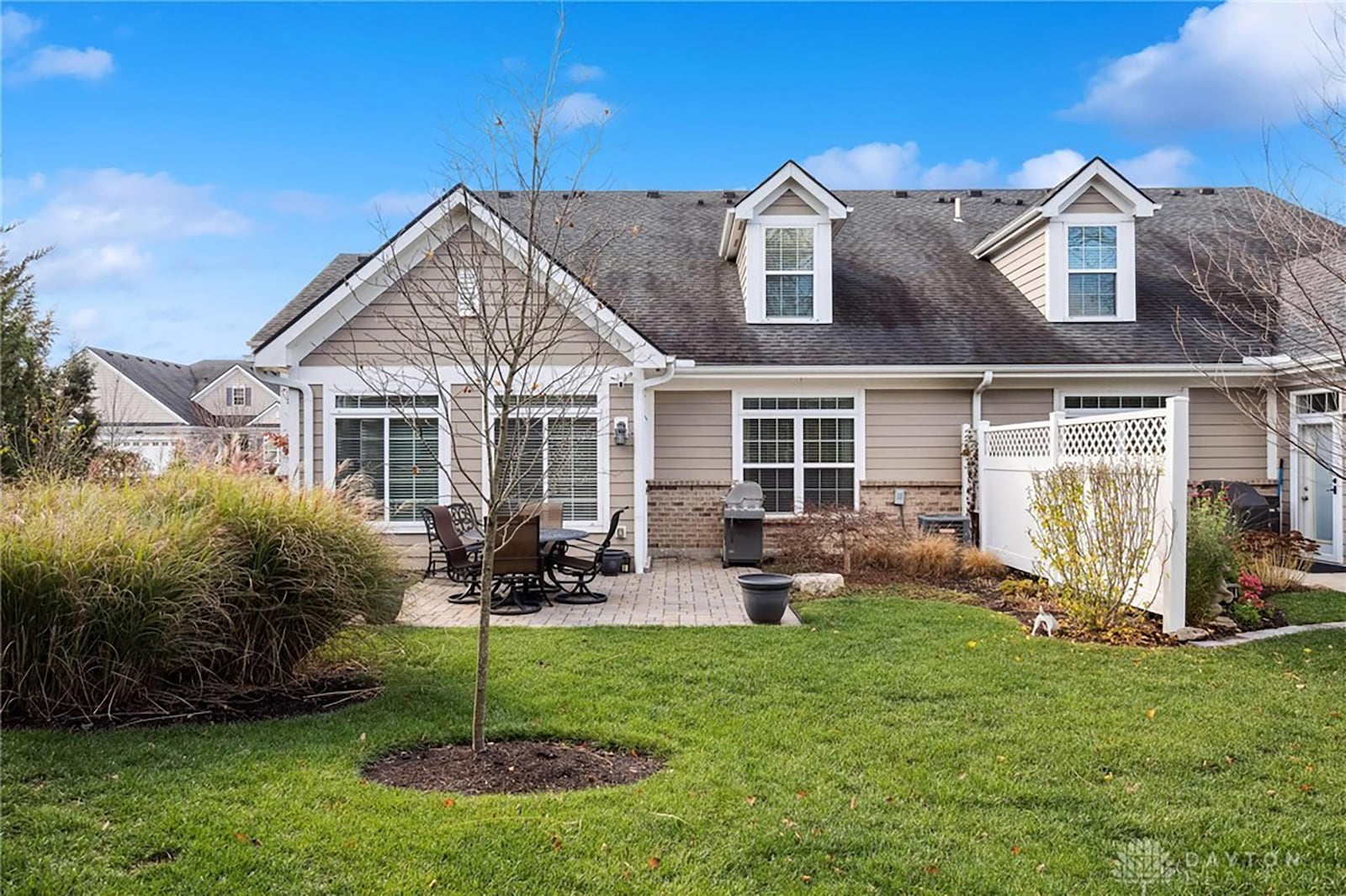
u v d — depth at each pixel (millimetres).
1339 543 12992
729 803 4129
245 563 6059
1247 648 7555
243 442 13883
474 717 4863
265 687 6109
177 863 3480
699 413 14117
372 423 12219
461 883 3363
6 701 5270
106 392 36375
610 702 5820
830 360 13570
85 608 5262
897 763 4703
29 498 6109
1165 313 14648
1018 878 3449
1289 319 13414
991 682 6328
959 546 12688
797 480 14086
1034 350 13805
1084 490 9008
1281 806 4176
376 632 6785
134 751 4750
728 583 11555
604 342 11070
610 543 12219
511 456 6918
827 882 3412
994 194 19266
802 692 6078
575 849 3633
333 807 4023
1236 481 13219
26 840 3660
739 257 15641
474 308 5691
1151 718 5496
